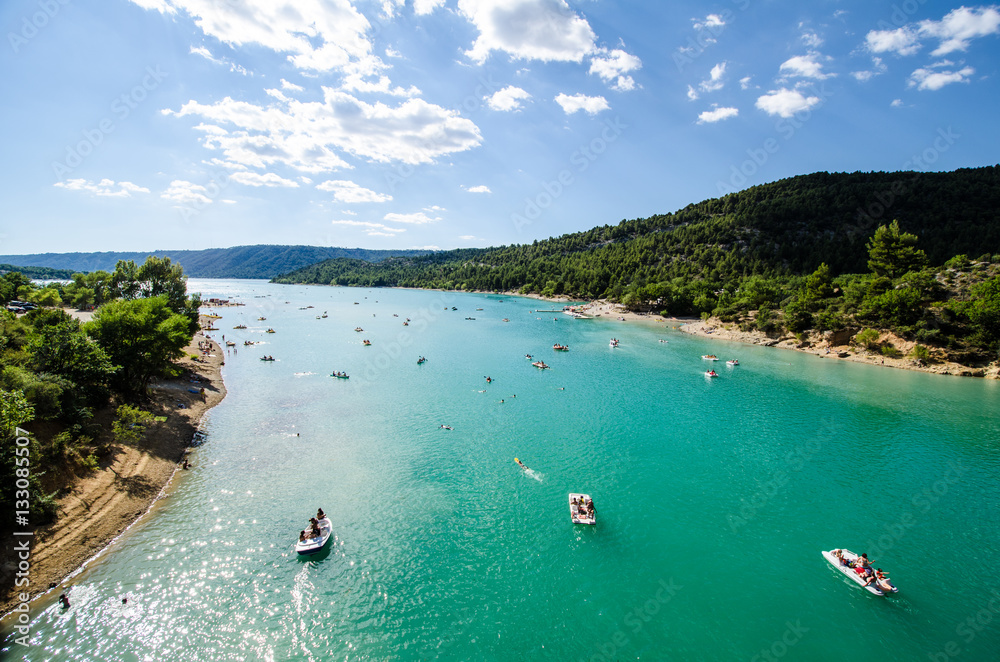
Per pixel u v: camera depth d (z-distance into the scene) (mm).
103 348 46531
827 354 101625
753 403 66188
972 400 68188
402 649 24109
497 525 35188
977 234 152250
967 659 24453
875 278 108000
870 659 24391
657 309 177125
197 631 24469
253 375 74562
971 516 38094
